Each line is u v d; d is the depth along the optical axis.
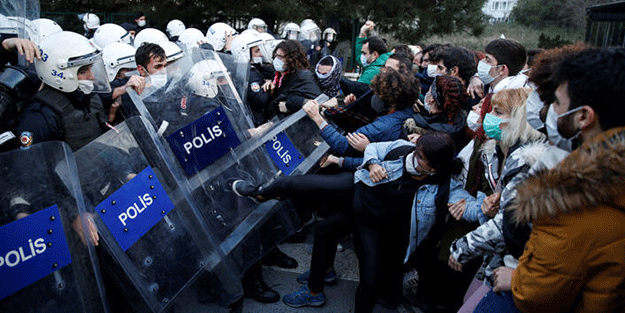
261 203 2.59
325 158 2.86
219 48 5.14
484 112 2.54
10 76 2.08
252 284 2.88
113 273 1.94
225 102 2.47
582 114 1.19
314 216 3.89
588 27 6.22
